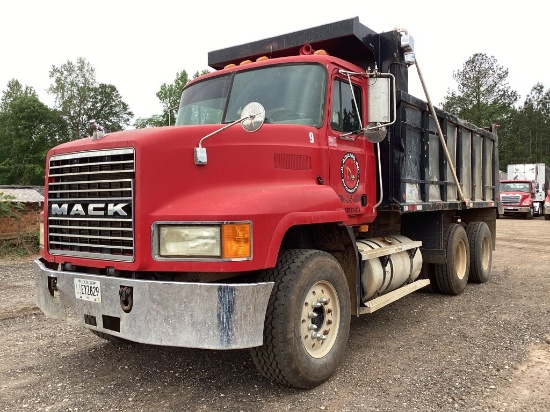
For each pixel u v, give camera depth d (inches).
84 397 156.6
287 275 155.3
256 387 163.9
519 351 195.6
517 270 400.5
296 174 177.2
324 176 189.0
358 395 156.6
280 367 151.9
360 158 215.2
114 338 203.6
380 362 186.2
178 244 142.3
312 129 187.0
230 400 154.0
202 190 153.5
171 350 201.6
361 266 200.4
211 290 137.0
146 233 144.1
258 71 209.9
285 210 154.5
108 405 150.7
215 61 256.2
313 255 165.0
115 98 2960.1
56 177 168.4
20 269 407.5
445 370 176.4
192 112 222.2
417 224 291.9
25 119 2561.5
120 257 148.1
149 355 195.6
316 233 191.0
